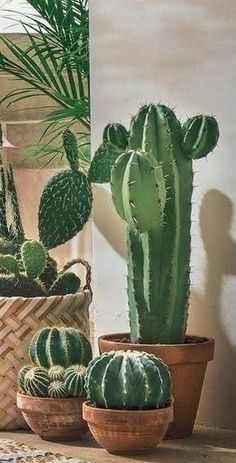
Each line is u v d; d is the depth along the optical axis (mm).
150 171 1725
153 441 1732
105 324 2156
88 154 2855
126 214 1754
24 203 2998
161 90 2059
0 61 2850
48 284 2023
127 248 1908
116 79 2117
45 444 1840
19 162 3051
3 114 3188
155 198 1732
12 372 1951
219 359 2000
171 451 1787
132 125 1862
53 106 2996
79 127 2941
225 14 1965
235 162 1968
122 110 2113
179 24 2023
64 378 1831
